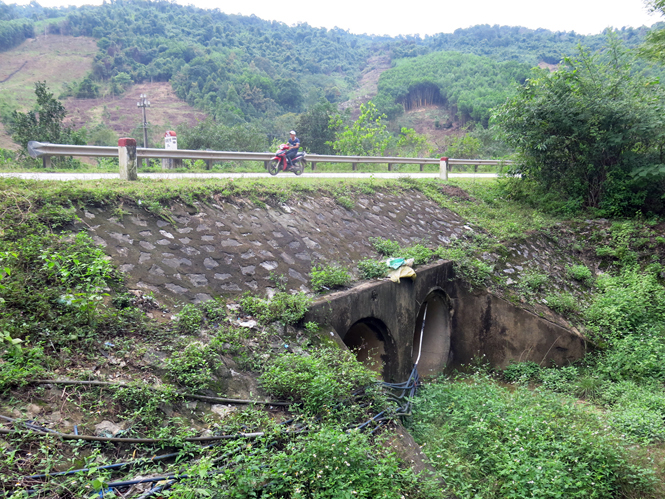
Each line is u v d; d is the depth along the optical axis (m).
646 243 13.30
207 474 3.83
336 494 4.12
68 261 5.19
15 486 3.27
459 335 11.05
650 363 9.71
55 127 20.91
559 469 5.64
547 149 15.17
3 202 5.86
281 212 9.22
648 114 13.49
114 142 53.75
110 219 6.53
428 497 4.86
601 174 15.20
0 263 4.87
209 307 6.08
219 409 4.86
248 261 7.39
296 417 5.09
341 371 5.94
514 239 12.95
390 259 9.45
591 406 8.05
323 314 7.02
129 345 4.93
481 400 7.59
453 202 15.16
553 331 10.73
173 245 6.77
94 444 3.83
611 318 11.26
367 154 32.81
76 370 4.35
